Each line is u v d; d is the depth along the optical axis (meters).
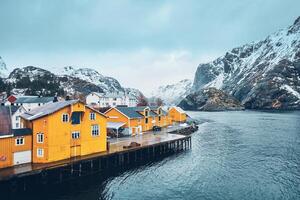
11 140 42.06
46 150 43.81
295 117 155.38
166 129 88.94
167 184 43.88
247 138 85.00
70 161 44.44
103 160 51.06
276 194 39.81
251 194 39.84
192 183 44.38
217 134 94.62
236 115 182.38
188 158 59.88
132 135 73.94
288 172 49.62
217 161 57.47
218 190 41.38
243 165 54.41
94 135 50.94
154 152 61.81
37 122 44.31
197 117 169.38
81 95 181.50
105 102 149.50
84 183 43.25
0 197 37.03
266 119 145.75
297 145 72.50
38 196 37.88
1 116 43.75
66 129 46.47
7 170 39.41
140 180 45.47
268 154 63.09
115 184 43.44
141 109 83.31
